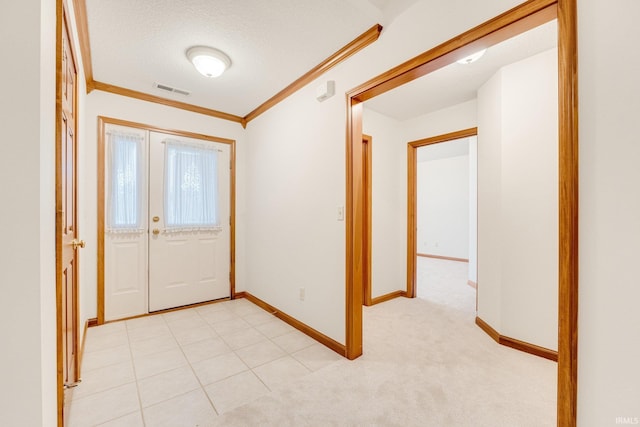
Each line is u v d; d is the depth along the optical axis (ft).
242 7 5.40
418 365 6.33
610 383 3.06
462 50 4.73
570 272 3.32
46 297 2.80
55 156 3.38
